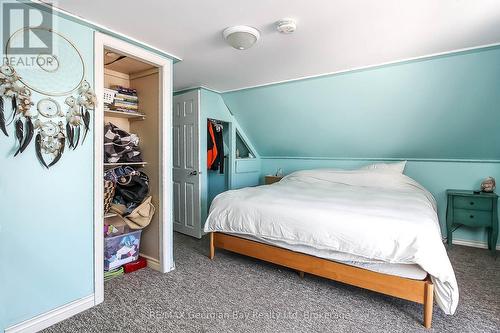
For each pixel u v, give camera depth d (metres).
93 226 1.88
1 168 1.46
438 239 1.67
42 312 1.63
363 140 3.62
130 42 2.09
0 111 1.45
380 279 1.80
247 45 1.97
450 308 1.56
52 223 1.67
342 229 1.89
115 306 1.87
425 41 2.10
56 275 1.69
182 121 3.58
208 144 3.79
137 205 2.45
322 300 1.95
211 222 2.61
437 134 3.09
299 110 3.61
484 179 3.13
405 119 3.09
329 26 1.85
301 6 1.60
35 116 1.58
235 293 2.04
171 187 2.51
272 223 2.22
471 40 2.08
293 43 2.14
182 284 2.19
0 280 1.47
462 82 2.51
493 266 2.55
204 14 1.70
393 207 2.10
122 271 2.38
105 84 2.56
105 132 2.32
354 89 3.01
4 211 1.48
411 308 1.84
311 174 3.75
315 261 2.07
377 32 1.95
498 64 2.27
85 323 1.68
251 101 3.80
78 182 1.79
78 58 1.77
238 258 2.77
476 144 3.03
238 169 4.34
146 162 2.57
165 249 2.43
